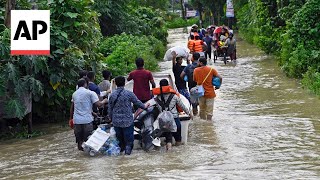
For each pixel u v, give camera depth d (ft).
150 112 42.14
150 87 50.03
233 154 39.34
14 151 44.52
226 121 51.96
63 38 53.47
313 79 67.00
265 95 65.87
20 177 35.70
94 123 45.42
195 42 86.43
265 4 110.42
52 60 53.21
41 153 43.21
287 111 55.31
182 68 55.47
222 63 105.29
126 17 115.44
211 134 46.62
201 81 52.54
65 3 55.42
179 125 42.47
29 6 55.01
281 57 89.66
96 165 37.93
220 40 109.50
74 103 42.42
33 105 55.42
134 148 43.01
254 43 148.36
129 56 83.46
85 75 46.75
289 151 39.58
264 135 45.32
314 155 38.11
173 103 42.11
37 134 51.21
